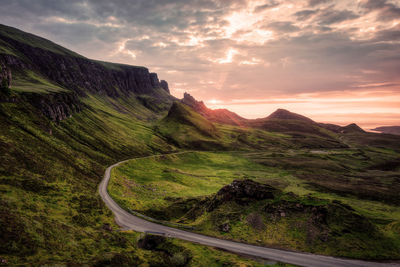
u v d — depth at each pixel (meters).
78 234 48.56
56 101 184.62
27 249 35.78
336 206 65.06
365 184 143.88
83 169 113.38
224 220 69.00
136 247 54.59
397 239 58.94
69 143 145.00
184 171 181.75
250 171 187.25
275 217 65.75
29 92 164.62
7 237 35.81
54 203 61.91
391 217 84.88
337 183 143.75
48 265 33.59
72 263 36.47
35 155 87.81
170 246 58.31
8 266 30.89
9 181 59.97
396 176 169.62
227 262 49.38
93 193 89.50
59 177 83.12
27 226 40.84
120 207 83.12
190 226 69.88
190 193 121.94
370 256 51.69
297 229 60.75
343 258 51.34
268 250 55.34
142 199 101.69
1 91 128.50
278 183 136.88
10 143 83.06
